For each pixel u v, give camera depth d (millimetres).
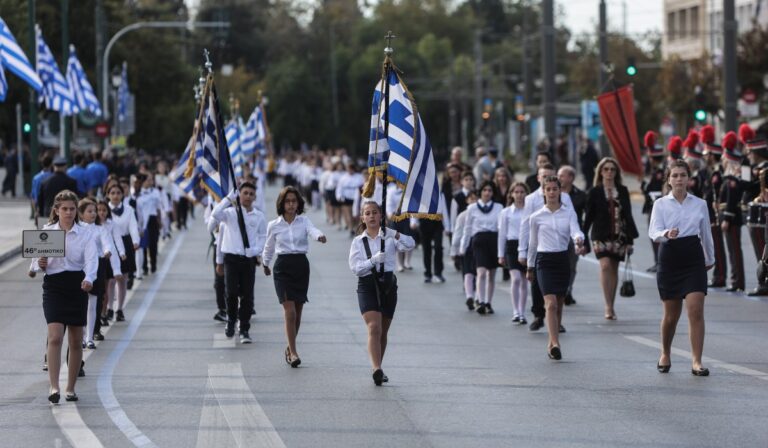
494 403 30531
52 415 29797
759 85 164000
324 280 62438
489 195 49062
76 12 174125
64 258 31047
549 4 93438
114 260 41844
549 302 37500
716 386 32281
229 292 42438
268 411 29891
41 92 101250
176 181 61125
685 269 34031
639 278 62000
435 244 61656
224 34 136750
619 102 70750
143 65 183375
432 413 29359
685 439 26078
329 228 104000
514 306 46188
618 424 27734
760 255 52688
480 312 48781
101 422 28906
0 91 68938
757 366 35375
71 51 109812
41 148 159375
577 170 181125
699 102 122688
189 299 54531
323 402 30938
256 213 42625
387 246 33562
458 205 59594
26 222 99938
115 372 35938
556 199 37781
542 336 42500
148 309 51031
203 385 33656
